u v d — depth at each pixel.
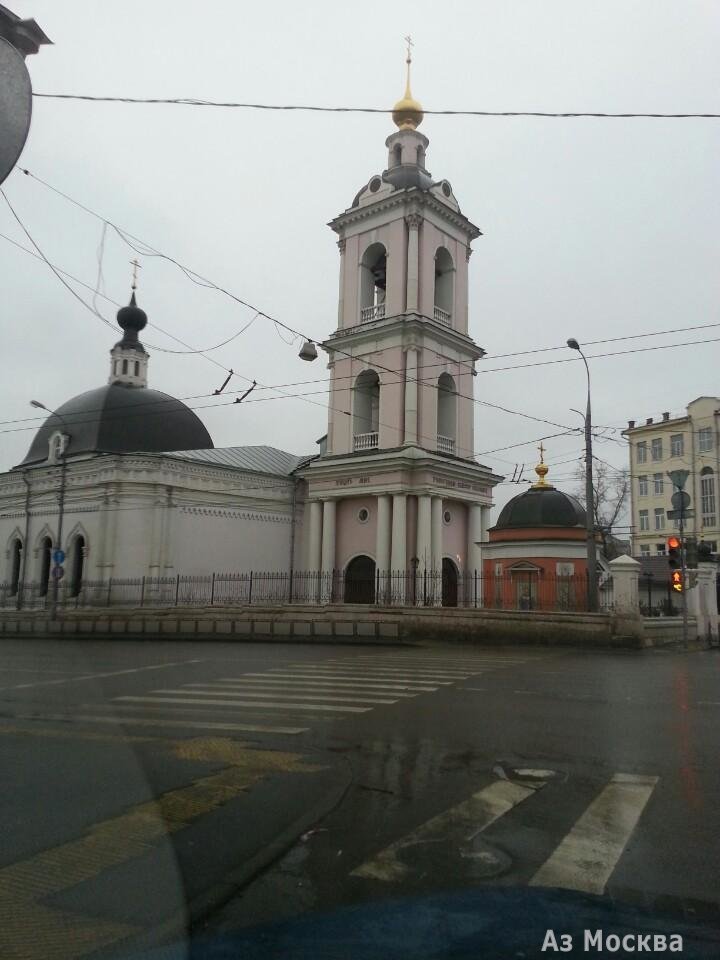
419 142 34.38
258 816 5.73
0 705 11.14
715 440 55.84
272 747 8.23
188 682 13.83
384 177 34.16
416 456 30.22
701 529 56.16
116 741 8.06
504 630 23.44
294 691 12.51
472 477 32.78
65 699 11.78
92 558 35.09
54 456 39.66
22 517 40.31
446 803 6.21
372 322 32.81
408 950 3.61
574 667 16.59
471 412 34.78
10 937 3.48
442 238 33.94
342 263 34.69
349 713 10.38
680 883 4.46
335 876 4.60
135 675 15.11
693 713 10.41
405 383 31.45
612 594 25.61
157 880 4.20
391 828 5.56
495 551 30.66
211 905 4.06
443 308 34.56
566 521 30.62
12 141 4.00
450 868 4.73
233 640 25.39
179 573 34.12
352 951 3.60
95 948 3.39
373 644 23.56
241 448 40.47
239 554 36.69
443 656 19.28
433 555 30.47
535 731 9.18
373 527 31.86
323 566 32.78
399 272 32.38
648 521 60.66
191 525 34.91
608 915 4.02
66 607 34.25
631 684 13.50
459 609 23.98
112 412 40.06
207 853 4.89
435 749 8.22
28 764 6.77
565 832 5.43
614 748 8.23
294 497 39.56
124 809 5.48
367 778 7.01
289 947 3.64
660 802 6.17
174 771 7.07
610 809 5.97
